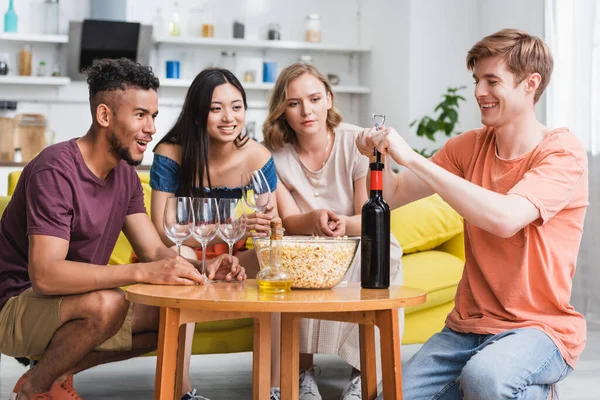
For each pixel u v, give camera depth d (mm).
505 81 1964
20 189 2182
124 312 2092
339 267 1893
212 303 1643
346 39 7609
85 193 2148
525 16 5789
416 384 1990
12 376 3396
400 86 6684
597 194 4875
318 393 2818
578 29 5039
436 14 6523
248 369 3572
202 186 2652
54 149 2123
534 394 1854
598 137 4879
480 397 1786
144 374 3451
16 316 2162
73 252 2186
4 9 6750
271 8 7426
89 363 2191
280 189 2838
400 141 1904
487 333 1980
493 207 1824
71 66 6766
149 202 3389
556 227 1967
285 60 7465
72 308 2076
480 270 2057
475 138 2180
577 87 5043
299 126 2748
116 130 2109
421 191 2252
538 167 1934
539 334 1901
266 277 1813
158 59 7133
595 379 3309
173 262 1936
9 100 6734
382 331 1799
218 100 2604
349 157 2812
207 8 7246
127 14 6980
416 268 3180
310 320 2609
